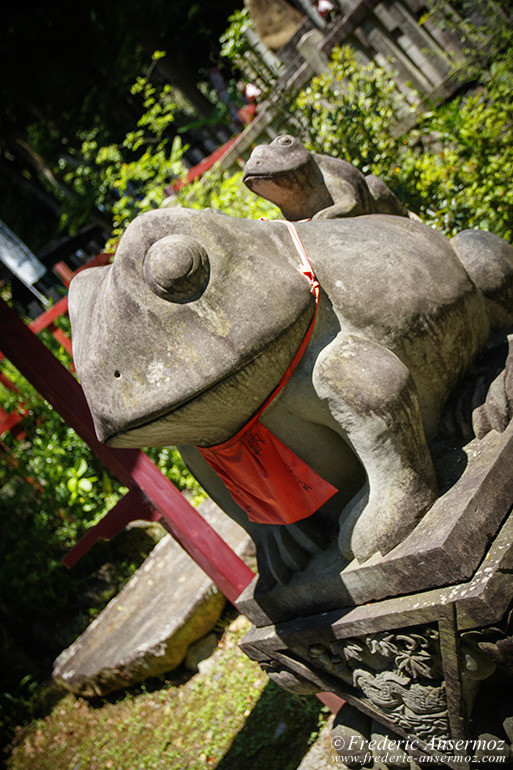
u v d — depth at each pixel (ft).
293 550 6.86
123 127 39.60
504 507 5.49
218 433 6.03
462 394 6.38
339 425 5.74
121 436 5.63
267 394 5.70
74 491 19.95
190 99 35.29
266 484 6.19
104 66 38.01
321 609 6.64
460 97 16.62
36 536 22.09
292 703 10.87
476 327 6.54
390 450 5.54
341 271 5.87
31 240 51.57
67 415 10.27
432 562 5.23
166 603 15.31
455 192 13.29
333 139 14.40
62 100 40.45
